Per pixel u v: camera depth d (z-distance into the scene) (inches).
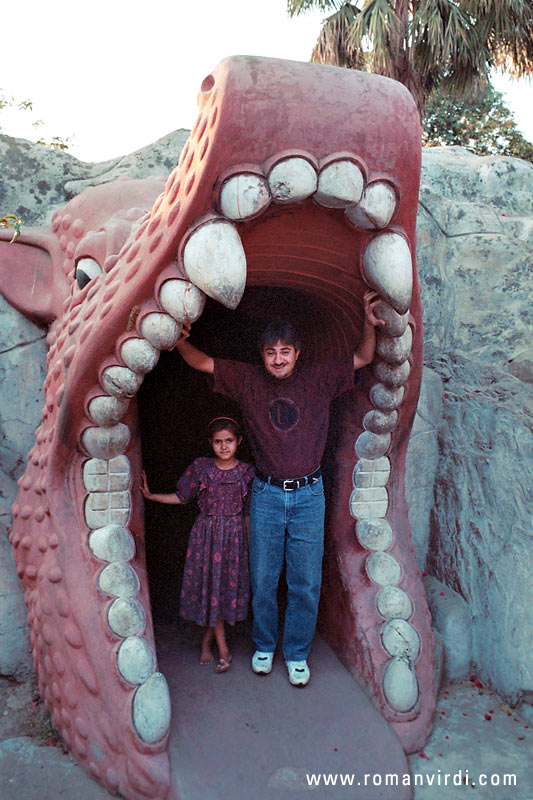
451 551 141.9
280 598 138.6
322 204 80.1
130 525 108.0
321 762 97.7
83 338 95.0
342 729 103.9
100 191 125.6
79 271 113.7
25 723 111.2
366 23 403.5
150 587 146.1
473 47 401.4
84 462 105.7
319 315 113.1
